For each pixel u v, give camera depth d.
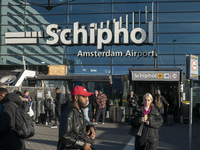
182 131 13.45
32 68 23.73
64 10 23.77
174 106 17.67
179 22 22.62
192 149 8.91
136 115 5.88
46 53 23.47
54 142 10.04
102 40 22.27
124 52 22.56
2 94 4.65
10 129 4.36
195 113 18.34
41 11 24.02
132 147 9.20
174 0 22.70
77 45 23.08
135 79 17.12
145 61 22.39
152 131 5.77
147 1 22.77
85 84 22.12
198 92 18.50
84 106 3.70
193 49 22.38
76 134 3.43
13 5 24.27
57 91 14.95
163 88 17.84
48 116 16.67
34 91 18.42
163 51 22.48
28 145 9.38
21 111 4.45
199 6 22.59
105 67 22.73
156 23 22.72
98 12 23.38
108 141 10.39
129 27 22.75
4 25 24.23
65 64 23.20
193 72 8.15
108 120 18.75
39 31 23.41
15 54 23.72
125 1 23.02
